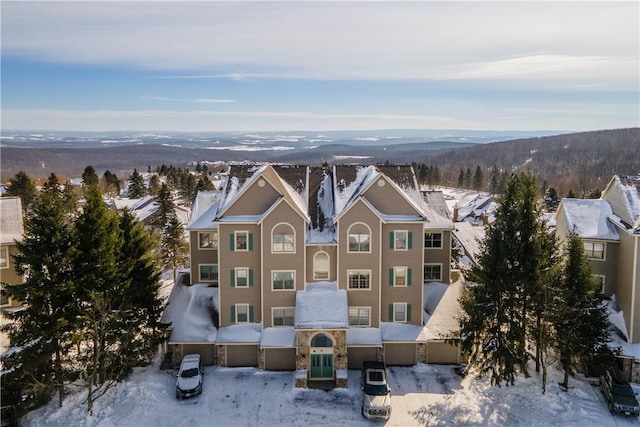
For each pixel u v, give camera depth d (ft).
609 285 122.52
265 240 121.60
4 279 133.08
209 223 133.49
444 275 138.62
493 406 106.01
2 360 101.55
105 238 104.42
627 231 113.50
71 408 102.06
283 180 135.33
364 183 127.13
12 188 293.23
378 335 122.11
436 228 135.13
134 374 116.98
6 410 96.37
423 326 125.18
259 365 121.49
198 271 135.85
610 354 106.11
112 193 453.17
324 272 124.98
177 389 108.68
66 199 282.97
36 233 99.76
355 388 113.29
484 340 113.29
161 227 242.17
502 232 110.52
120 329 112.16
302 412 104.27
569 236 112.06
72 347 111.55
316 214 129.59
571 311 105.60
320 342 116.37
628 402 101.55
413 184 134.00
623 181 124.98
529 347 120.78
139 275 116.47
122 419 99.96
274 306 123.34
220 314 124.88
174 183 495.41
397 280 125.18
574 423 99.66
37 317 99.09
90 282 102.47
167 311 128.36
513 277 108.58
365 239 122.31
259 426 99.55
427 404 107.04
